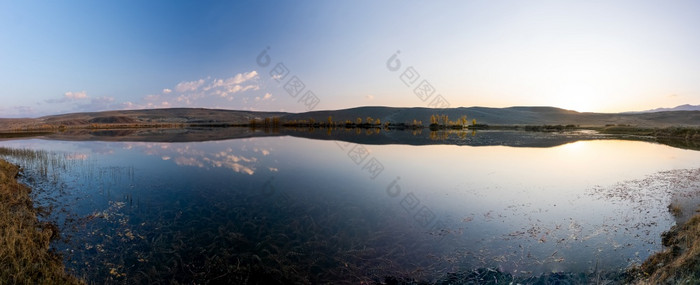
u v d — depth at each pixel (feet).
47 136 262.06
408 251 37.50
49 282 26.66
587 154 125.70
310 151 135.44
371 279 31.78
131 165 96.48
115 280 30.89
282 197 60.75
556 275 31.19
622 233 41.70
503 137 233.14
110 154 124.26
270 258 35.55
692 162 103.71
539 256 35.76
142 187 68.54
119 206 54.54
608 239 39.88
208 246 38.47
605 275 30.94
